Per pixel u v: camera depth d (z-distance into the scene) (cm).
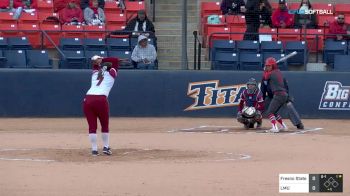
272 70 4150
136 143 3622
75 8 5672
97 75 3162
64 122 4659
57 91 4875
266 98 4334
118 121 4712
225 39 5525
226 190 2345
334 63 5300
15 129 4316
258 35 5472
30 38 5419
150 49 5116
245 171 2711
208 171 2714
